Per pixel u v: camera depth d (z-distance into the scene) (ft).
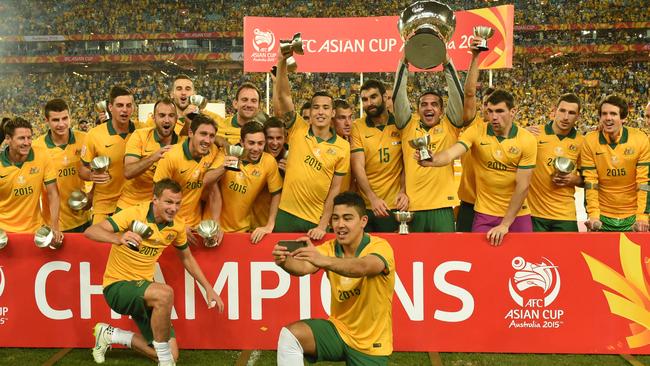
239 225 16.08
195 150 14.82
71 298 14.79
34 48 119.85
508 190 15.65
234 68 123.24
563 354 14.23
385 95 16.97
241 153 13.93
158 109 15.92
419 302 14.40
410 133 16.35
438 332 14.39
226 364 13.79
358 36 40.78
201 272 14.25
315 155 15.79
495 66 38.60
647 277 14.02
